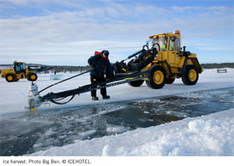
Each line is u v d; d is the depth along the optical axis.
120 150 1.71
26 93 6.77
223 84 8.58
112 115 3.39
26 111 3.74
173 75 8.22
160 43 7.95
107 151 1.60
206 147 1.58
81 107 4.09
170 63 7.73
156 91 6.41
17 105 4.34
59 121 3.05
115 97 5.26
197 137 1.74
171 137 1.77
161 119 3.10
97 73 4.96
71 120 3.10
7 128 2.71
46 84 10.28
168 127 2.41
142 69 7.43
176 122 2.63
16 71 15.09
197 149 1.57
